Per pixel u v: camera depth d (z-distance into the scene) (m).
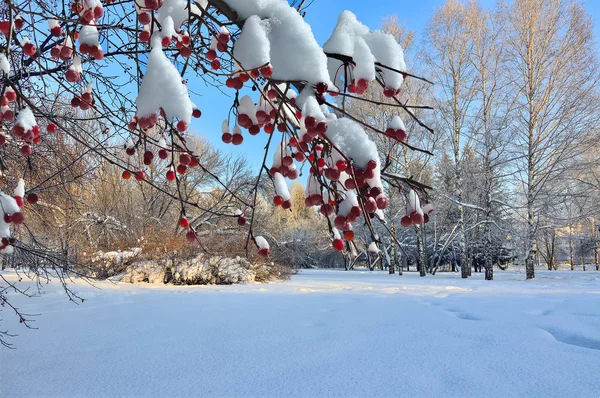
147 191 15.88
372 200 1.26
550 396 2.43
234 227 14.92
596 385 2.60
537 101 16.83
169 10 1.50
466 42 18.56
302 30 1.26
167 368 3.02
